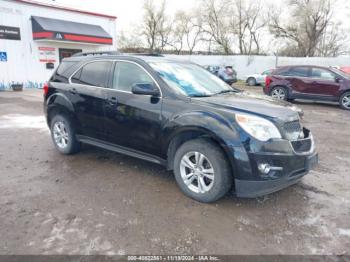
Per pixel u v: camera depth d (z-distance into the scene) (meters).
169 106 3.58
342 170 4.57
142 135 3.87
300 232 2.87
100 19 19.38
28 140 6.07
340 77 10.97
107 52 4.84
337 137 6.72
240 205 3.38
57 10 16.86
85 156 5.03
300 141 3.34
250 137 3.04
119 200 3.46
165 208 3.28
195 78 4.28
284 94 12.21
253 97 4.00
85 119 4.59
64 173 4.27
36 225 2.92
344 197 3.63
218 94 4.01
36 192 3.64
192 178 3.49
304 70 11.81
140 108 3.82
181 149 3.50
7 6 14.72
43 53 16.70
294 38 36.88
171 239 2.73
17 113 9.23
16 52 15.45
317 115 9.67
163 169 4.45
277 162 3.05
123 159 4.89
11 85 15.33
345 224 3.03
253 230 2.89
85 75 4.68
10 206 3.29
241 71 30.02
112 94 4.17
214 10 39.94
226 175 3.22
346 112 10.34
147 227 2.91
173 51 43.50
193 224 2.98
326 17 34.19
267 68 28.66
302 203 3.46
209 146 3.26
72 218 3.05
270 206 3.37
